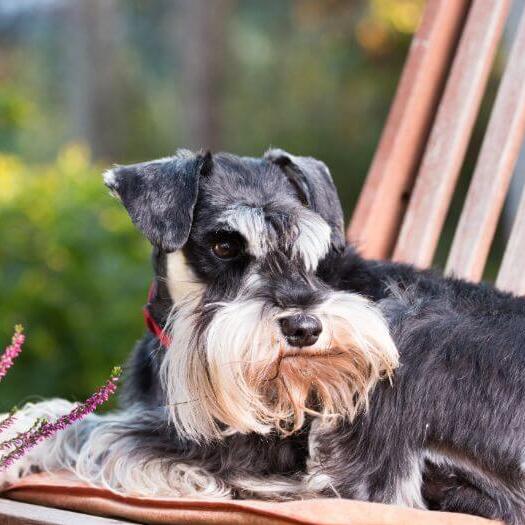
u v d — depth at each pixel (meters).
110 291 8.52
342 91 26.02
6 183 9.12
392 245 5.64
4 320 8.40
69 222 8.58
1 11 32.25
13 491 4.17
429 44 5.69
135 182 4.61
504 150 5.40
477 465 4.03
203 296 4.39
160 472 4.34
